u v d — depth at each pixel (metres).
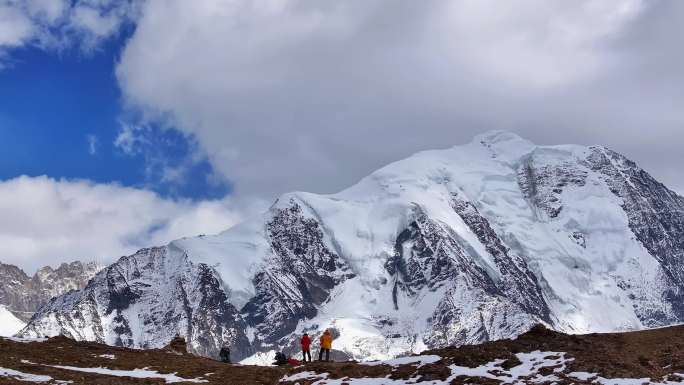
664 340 77.81
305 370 81.19
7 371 78.38
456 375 74.31
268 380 79.75
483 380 72.38
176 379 80.38
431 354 80.69
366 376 77.75
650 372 71.31
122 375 80.69
